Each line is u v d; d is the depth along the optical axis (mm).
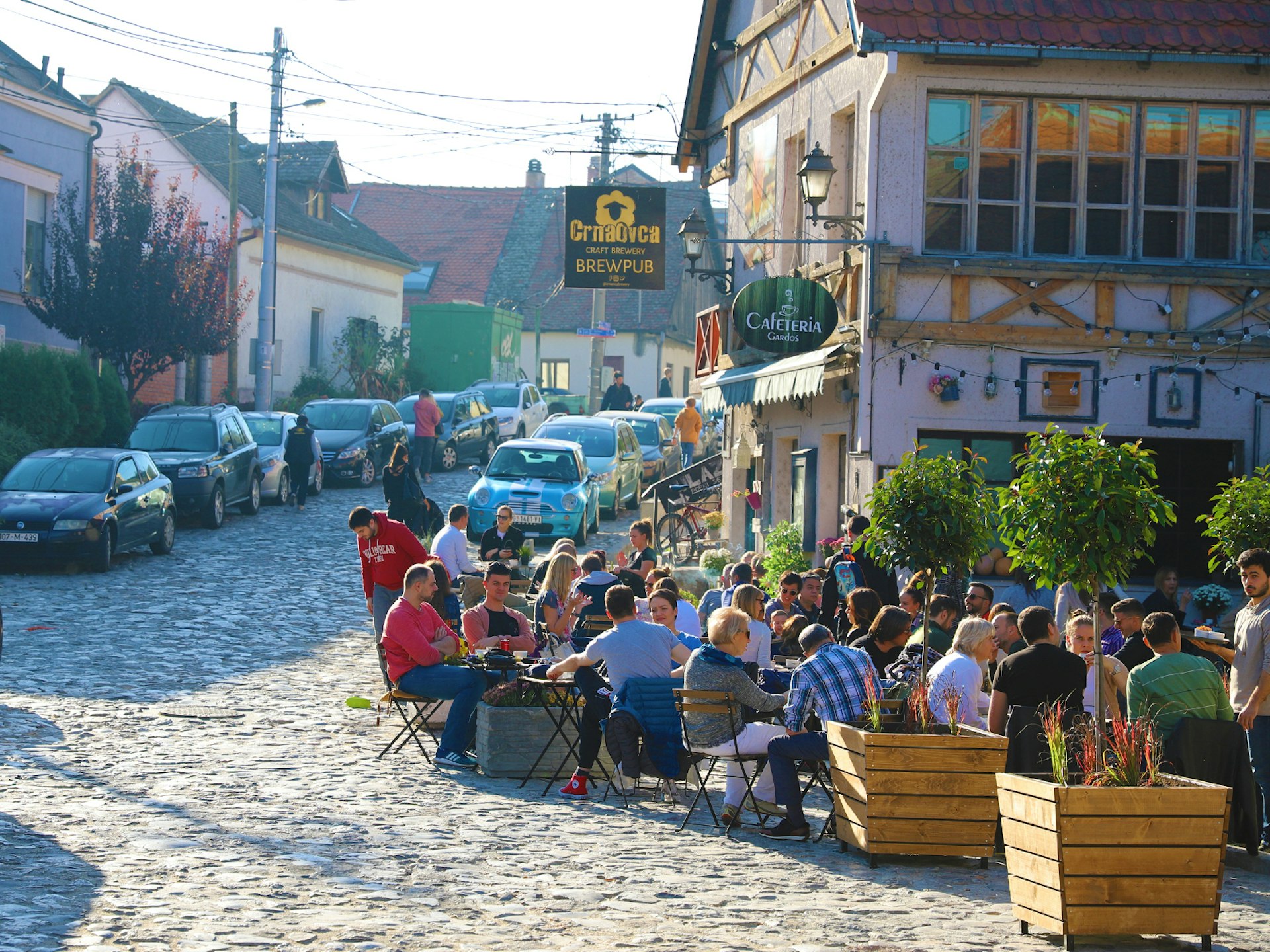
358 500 41969
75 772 13625
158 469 33938
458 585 22234
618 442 42406
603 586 18062
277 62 47250
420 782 14211
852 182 25797
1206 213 23609
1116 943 9289
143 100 59656
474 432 50656
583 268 31641
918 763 11375
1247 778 11641
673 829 12633
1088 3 23000
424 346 67438
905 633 14195
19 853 10430
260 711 17484
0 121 41906
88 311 42719
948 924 9602
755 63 30547
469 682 15133
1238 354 23344
